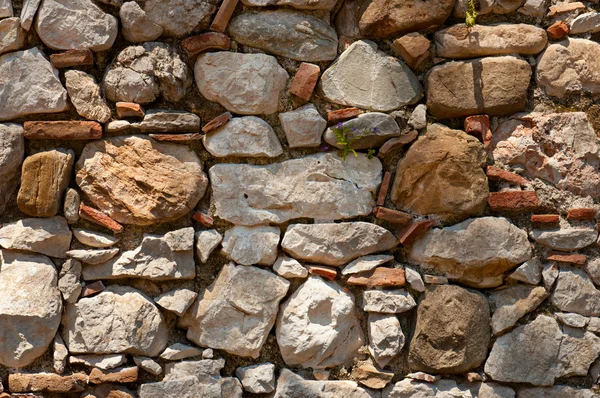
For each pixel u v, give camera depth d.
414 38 2.57
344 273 2.57
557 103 2.67
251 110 2.56
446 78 2.59
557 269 2.62
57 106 2.49
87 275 2.50
